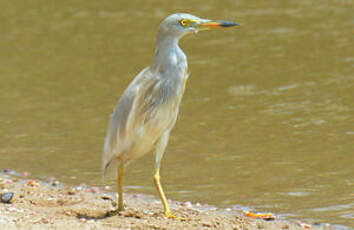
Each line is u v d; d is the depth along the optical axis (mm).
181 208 10633
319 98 16531
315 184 11711
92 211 10156
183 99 17109
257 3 27703
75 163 13180
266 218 10203
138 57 21094
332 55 20062
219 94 17312
